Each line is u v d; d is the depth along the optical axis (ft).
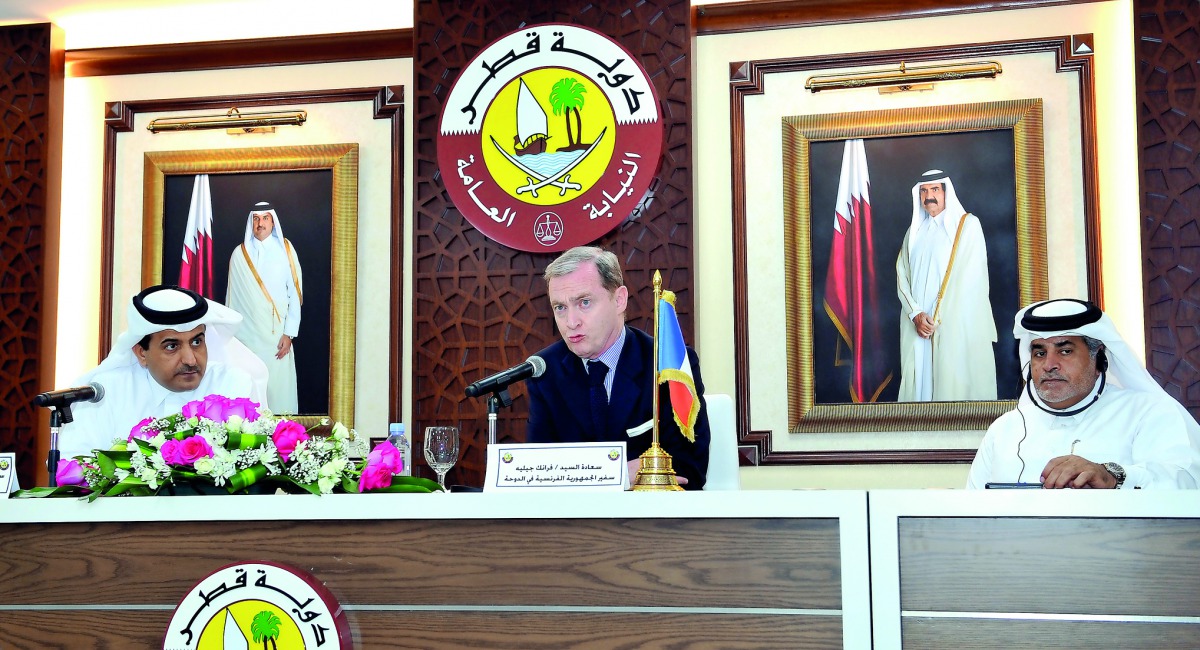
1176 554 5.12
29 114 14.53
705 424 8.50
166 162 14.66
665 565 5.49
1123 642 5.12
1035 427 9.61
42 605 6.01
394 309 14.03
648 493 5.51
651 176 12.89
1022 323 9.47
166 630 5.82
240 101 14.65
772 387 13.16
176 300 10.15
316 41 14.48
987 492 5.26
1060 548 5.21
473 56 13.60
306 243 14.34
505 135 13.34
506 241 13.17
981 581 5.24
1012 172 12.87
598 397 8.78
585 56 13.26
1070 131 12.82
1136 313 12.53
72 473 6.72
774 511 5.40
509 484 5.97
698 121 13.71
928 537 5.31
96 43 15.25
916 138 13.14
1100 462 8.93
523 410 13.08
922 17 13.32
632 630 5.47
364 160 14.42
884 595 5.26
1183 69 12.37
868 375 12.95
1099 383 9.41
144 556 5.95
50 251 14.39
